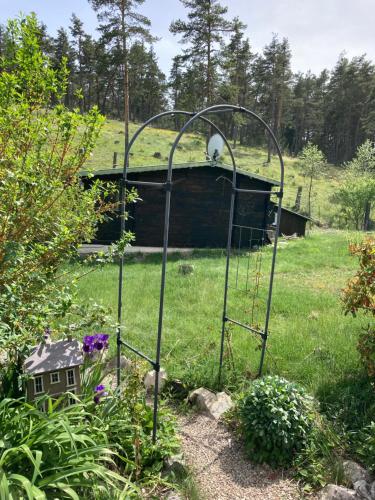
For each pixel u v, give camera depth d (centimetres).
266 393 322
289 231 1814
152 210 1398
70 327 276
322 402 368
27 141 244
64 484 207
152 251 1328
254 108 4719
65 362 284
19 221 244
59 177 261
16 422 229
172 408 381
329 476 286
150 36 1870
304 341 499
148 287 773
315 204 2934
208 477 291
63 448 230
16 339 236
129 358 454
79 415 268
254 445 314
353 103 4647
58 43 4344
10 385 276
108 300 666
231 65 2188
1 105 236
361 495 263
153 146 3322
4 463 208
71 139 265
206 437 339
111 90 4694
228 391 407
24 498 203
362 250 401
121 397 317
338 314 628
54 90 248
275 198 2008
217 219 1482
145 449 284
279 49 3872
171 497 258
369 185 2388
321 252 1341
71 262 714
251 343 493
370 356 372
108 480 217
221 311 640
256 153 4256
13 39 238
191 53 2136
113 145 3108
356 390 379
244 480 290
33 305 249
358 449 302
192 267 952
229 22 2097
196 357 454
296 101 4419
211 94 2178
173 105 5462
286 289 817
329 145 5600
